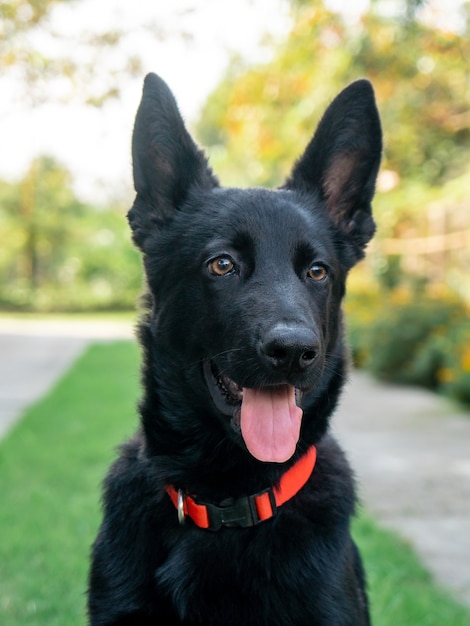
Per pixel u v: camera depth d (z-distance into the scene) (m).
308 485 0.71
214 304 0.70
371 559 1.05
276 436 0.66
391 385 2.84
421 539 1.16
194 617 0.66
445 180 3.79
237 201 0.74
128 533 0.69
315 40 2.89
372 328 3.01
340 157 0.81
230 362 0.67
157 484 0.70
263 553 0.67
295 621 0.65
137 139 0.77
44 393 2.64
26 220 10.05
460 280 3.05
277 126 3.40
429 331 2.86
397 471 1.53
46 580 1.01
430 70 3.12
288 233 0.72
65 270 10.66
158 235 0.76
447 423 2.03
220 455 0.70
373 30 2.75
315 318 0.70
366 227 0.81
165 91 0.78
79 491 1.41
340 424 2.02
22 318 8.36
